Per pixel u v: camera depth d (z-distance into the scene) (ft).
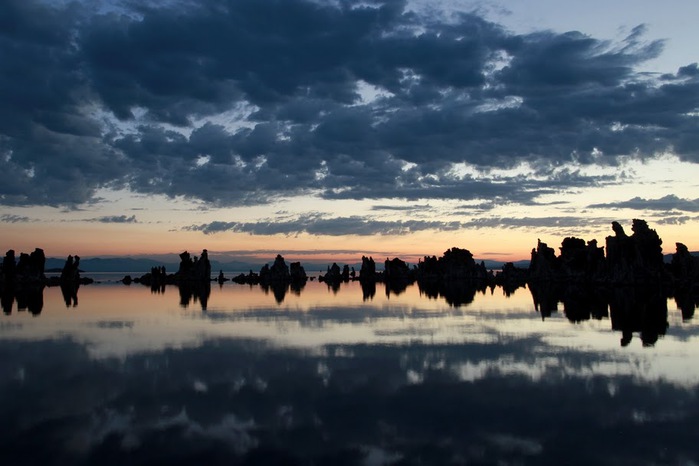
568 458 59.98
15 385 93.20
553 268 574.15
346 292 399.24
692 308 228.02
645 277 428.56
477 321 185.26
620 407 78.38
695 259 392.47
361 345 133.18
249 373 101.65
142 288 474.49
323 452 61.93
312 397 84.69
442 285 542.16
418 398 83.61
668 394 85.20
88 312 225.15
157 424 72.08
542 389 88.58
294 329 165.37
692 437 66.18
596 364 108.06
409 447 63.31
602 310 222.48
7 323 184.03
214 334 154.10
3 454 61.77
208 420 73.51
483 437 66.44
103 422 72.95
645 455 60.80
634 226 441.68
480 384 92.12
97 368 106.83
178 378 97.86
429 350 125.18
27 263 561.84
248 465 58.44
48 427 71.00
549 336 146.30
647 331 154.40
